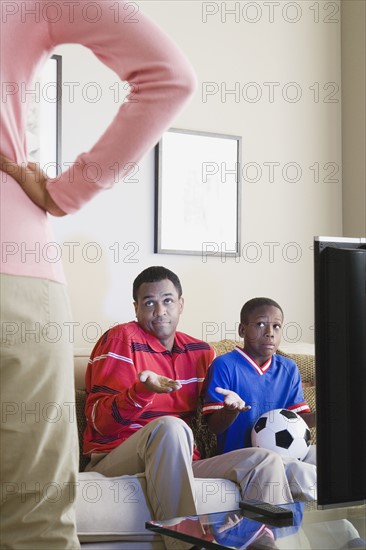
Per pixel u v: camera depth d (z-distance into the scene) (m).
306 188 3.56
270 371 2.54
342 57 3.69
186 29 3.23
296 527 1.33
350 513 1.42
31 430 1.27
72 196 1.33
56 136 2.85
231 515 1.45
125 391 2.19
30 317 1.25
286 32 3.52
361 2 3.61
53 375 1.28
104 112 3.00
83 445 2.33
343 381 1.29
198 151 3.22
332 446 1.28
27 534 1.29
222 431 2.36
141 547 1.98
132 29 1.30
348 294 1.29
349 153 3.66
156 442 2.03
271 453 2.17
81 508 1.92
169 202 3.13
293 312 3.49
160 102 1.32
